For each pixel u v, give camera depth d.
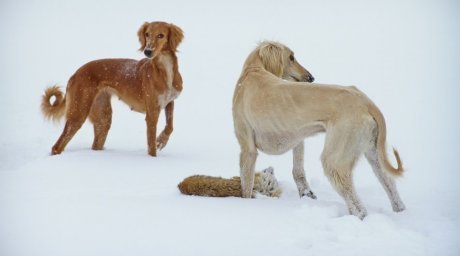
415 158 8.96
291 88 5.85
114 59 9.70
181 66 21.25
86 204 5.58
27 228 4.75
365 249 4.30
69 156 8.51
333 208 5.32
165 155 9.15
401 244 4.40
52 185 6.71
